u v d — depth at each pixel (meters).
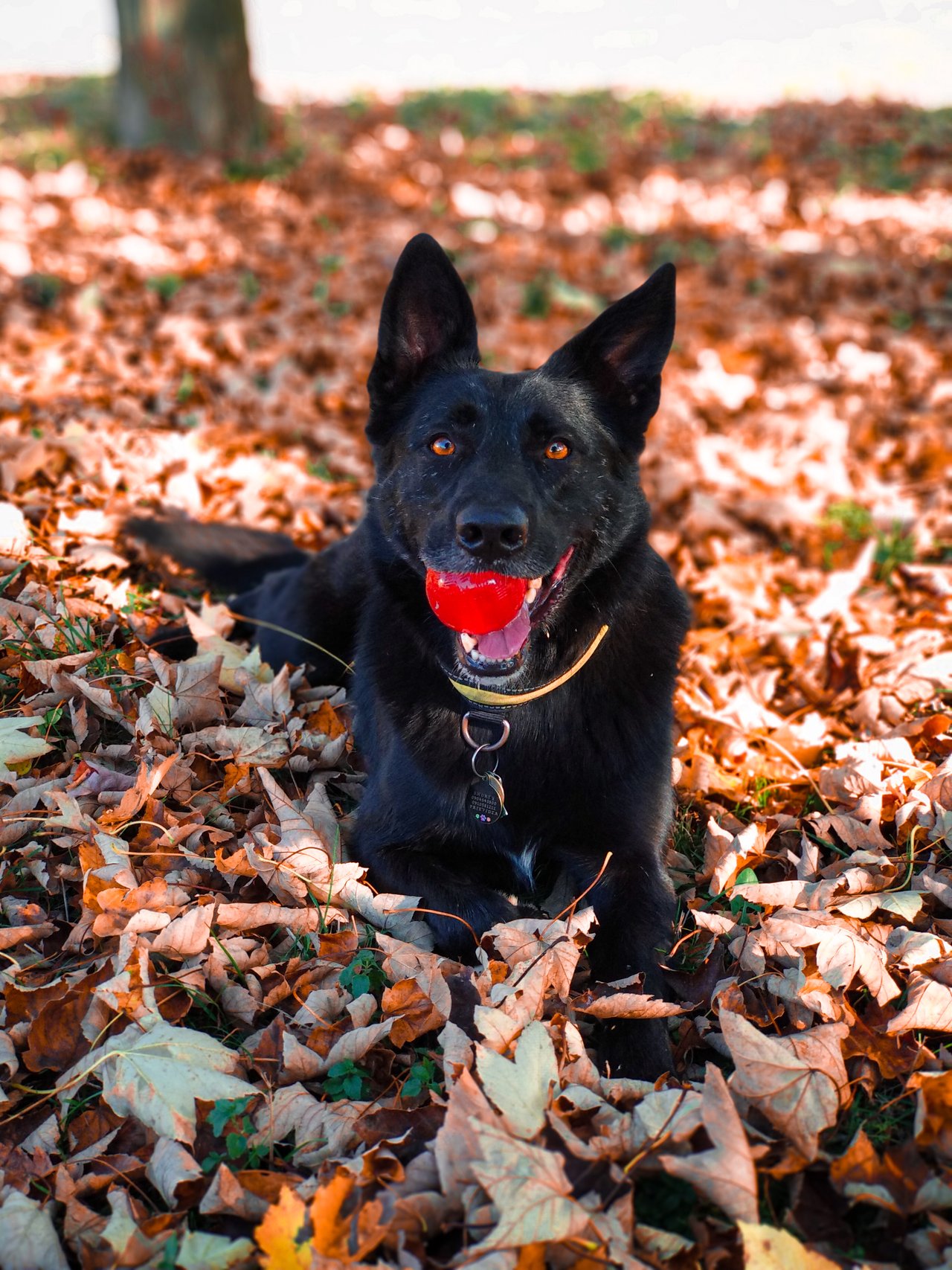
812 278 2.89
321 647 1.21
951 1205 0.79
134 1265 0.76
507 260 2.99
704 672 1.26
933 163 4.29
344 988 0.90
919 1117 0.82
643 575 1.05
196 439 1.56
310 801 1.03
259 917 0.93
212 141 3.79
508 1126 0.79
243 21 3.79
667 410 2.02
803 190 3.87
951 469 1.83
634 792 1.00
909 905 0.96
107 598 1.20
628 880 0.98
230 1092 0.83
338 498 1.60
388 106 5.52
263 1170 0.80
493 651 0.96
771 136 4.80
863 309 2.63
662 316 1.05
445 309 1.06
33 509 1.31
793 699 1.26
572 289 2.74
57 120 4.68
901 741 1.11
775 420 2.00
